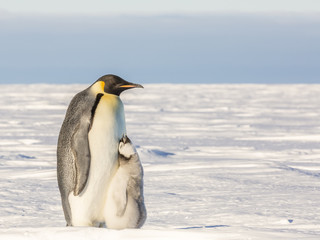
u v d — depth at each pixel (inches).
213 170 1722.4
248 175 1616.6
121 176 754.8
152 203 1175.0
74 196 759.7
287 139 3041.3
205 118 4586.6
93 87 773.3
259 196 1250.6
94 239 705.6
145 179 1540.4
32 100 7180.1
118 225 755.4
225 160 2058.3
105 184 754.2
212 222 957.2
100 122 747.4
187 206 1131.9
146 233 709.3
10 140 2854.3
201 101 7135.8
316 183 1464.1
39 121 4247.0
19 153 2273.6
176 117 4682.6
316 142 2896.2
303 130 3548.2
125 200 748.6
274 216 996.6
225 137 3154.5
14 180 1544.0
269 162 1900.8
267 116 4805.6
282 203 1148.5
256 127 3791.8
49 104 6368.1
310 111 5354.3
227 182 1481.3
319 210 1058.7
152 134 3287.4
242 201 1182.3
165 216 1029.2
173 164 1854.1
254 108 5777.6
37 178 1593.3
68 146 757.3
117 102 766.5
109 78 768.9
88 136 746.8
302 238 691.4
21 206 1157.7
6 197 1266.0
